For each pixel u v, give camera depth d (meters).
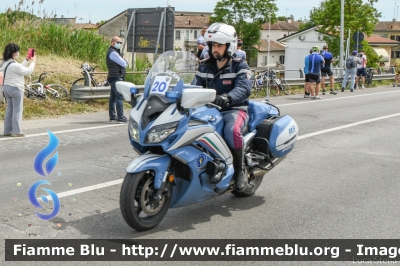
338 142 10.09
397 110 15.18
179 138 4.89
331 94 21.00
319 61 18.47
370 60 63.03
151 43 18.67
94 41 19.23
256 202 6.31
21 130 10.69
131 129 4.94
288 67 62.00
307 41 61.09
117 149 9.09
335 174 7.69
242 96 5.41
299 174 7.66
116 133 10.63
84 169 7.64
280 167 8.07
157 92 4.94
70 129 10.98
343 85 22.83
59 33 18.52
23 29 18.73
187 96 4.84
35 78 14.77
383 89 24.45
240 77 5.49
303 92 21.64
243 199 6.43
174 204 5.26
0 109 12.38
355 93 21.73
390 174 7.73
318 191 6.81
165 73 5.06
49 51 18.25
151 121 4.84
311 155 8.93
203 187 5.27
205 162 5.20
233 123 5.55
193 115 5.11
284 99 18.48
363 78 24.52
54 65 16.58
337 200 6.43
